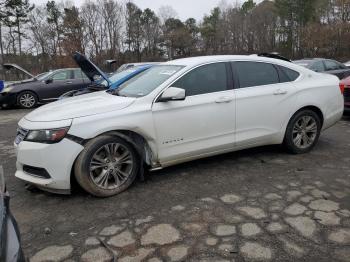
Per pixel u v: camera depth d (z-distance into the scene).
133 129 4.10
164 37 66.50
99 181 4.03
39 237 3.30
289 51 58.53
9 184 4.62
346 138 6.41
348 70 13.86
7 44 46.12
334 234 3.14
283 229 3.25
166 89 4.33
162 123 4.27
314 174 4.58
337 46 51.75
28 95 13.04
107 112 4.02
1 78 26.41
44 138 3.83
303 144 5.44
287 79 5.22
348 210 3.58
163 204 3.86
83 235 3.29
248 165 4.98
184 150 4.47
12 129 8.66
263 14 64.12
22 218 3.67
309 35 53.25
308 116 5.36
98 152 3.99
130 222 3.50
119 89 4.90
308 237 3.11
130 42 62.06
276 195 3.98
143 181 4.51
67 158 3.82
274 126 5.08
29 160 3.92
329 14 58.28
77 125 3.85
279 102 5.04
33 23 47.56
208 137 4.60
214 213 3.61
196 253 2.94
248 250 2.95
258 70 5.03
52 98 13.38
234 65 4.86
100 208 3.82
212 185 4.32
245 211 3.62
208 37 69.19
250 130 4.90
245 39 65.94
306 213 3.53
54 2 48.72
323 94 5.44
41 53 46.00
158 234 3.25
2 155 6.08
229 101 4.66
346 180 4.36
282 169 4.79
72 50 37.00
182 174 4.71
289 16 59.22
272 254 2.89
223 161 5.17
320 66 13.37
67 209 3.83
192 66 4.57
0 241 1.81
